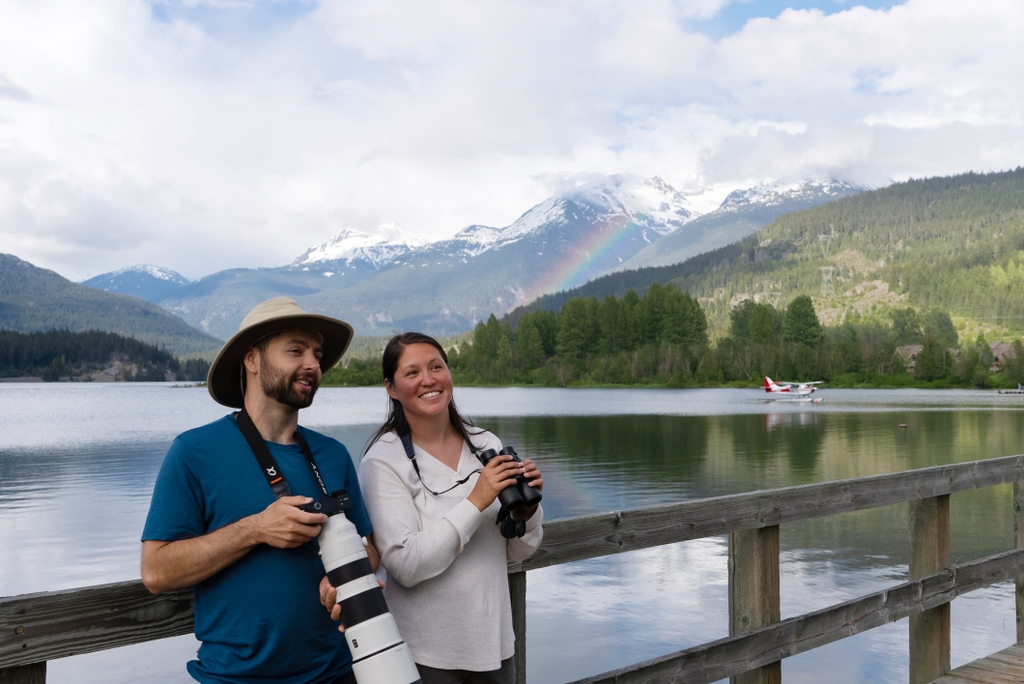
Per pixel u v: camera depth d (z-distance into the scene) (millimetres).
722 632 8008
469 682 2125
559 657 7383
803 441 35812
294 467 1866
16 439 40312
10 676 1700
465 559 2109
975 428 44344
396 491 2094
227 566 1763
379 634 1661
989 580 4133
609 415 60406
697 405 78625
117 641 1818
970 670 3947
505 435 40344
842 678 7012
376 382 152375
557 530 2531
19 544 13531
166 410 75062
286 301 1915
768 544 3125
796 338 171125
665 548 11523
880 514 14445
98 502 18594
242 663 1760
